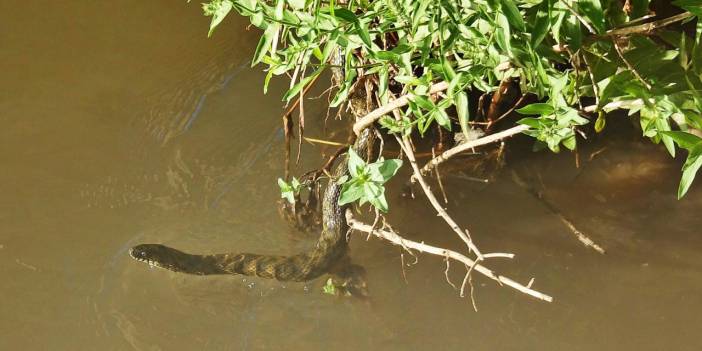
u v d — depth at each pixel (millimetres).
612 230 8406
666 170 8844
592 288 8000
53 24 10961
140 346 7934
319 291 8289
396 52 5977
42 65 10430
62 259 8625
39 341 7957
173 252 8344
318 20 5781
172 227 8875
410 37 6508
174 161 9461
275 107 9859
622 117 9094
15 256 8625
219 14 6254
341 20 5840
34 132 9734
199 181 9258
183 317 8188
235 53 10422
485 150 8906
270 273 8297
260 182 9180
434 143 9047
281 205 8891
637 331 7637
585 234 8375
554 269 8172
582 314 7816
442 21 5539
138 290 8414
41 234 8828
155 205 9078
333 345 7895
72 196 9156
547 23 5211
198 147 9562
